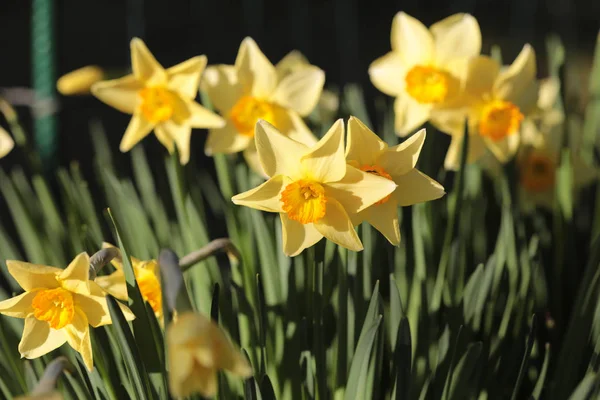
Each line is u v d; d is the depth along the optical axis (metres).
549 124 1.18
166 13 3.39
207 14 3.42
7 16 3.21
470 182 1.13
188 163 1.09
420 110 1.10
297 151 0.91
